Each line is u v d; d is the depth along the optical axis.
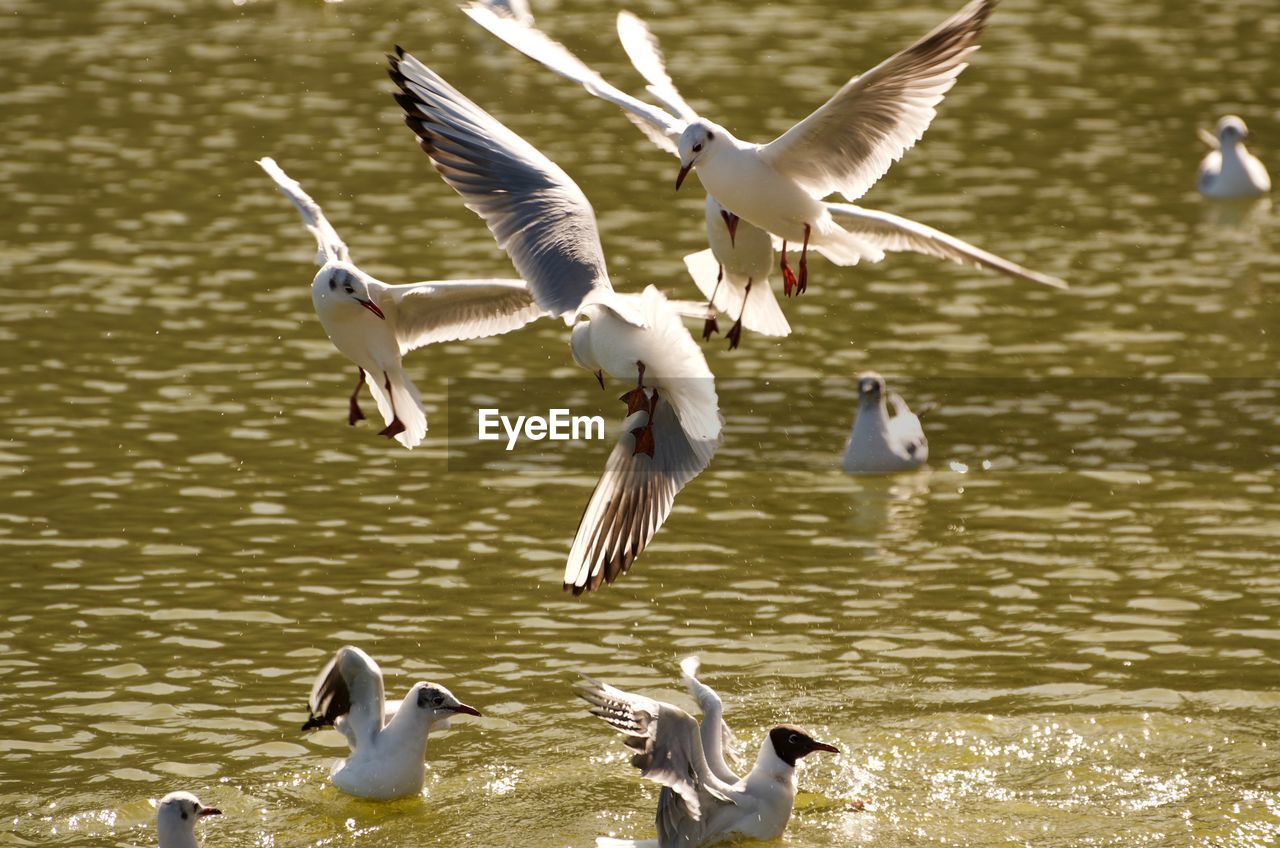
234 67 37.25
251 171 30.17
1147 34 41.06
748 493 18.53
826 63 37.22
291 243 26.61
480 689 14.30
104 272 25.05
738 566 16.73
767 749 12.05
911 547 17.14
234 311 23.67
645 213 28.00
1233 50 39.38
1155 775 12.89
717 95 34.41
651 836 12.16
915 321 23.97
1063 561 16.77
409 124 9.05
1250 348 22.70
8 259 25.42
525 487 18.50
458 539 17.16
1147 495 18.31
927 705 14.02
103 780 12.81
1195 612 15.66
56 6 42.84
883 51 38.22
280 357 22.05
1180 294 24.88
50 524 17.14
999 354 22.66
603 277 8.84
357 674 12.70
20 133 32.09
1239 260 26.42
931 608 15.80
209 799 12.56
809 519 17.88
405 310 12.45
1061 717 13.75
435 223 27.45
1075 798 12.55
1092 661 14.74
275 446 19.31
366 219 27.58
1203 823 12.15
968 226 27.84
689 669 12.59
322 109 34.09
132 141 31.78
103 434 19.44
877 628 15.41
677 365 8.46
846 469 19.14
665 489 8.43
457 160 9.09
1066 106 35.12
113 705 13.91
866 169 11.87
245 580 16.12
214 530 17.14
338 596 15.87
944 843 11.91
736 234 13.54
